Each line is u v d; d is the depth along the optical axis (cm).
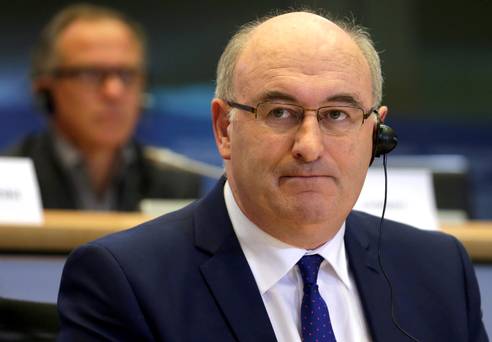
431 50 1231
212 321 406
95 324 402
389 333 430
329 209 399
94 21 753
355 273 443
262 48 401
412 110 1228
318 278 432
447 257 469
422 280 455
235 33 428
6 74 1136
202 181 798
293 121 396
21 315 424
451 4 1242
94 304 404
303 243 419
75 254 418
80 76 742
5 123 1115
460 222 695
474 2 1238
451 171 707
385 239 466
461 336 445
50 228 550
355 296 440
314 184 393
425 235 478
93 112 742
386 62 1222
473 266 525
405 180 609
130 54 758
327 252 428
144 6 1183
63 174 746
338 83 396
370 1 1194
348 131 400
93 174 756
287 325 412
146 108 803
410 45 1225
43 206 736
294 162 392
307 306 416
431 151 1216
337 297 432
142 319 400
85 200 753
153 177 779
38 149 750
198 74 1185
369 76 414
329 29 407
